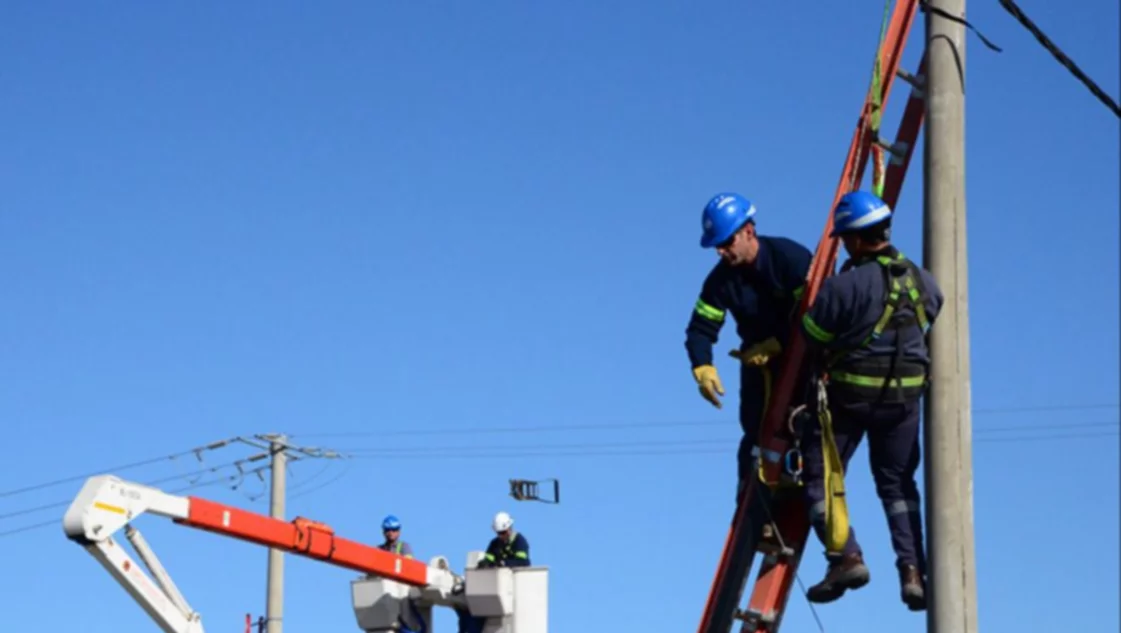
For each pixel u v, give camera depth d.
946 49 7.34
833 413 7.08
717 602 7.60
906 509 7.11
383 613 13.84
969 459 7.02
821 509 7.12
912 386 6.94
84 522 12.23
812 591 7.18
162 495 12.72
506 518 14.63
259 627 29.03
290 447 30.34
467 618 14.12
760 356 7.45
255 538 13.18
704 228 7.45
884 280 6.84
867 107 7.61
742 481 7.72
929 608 6.93
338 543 13.52
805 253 7.43
